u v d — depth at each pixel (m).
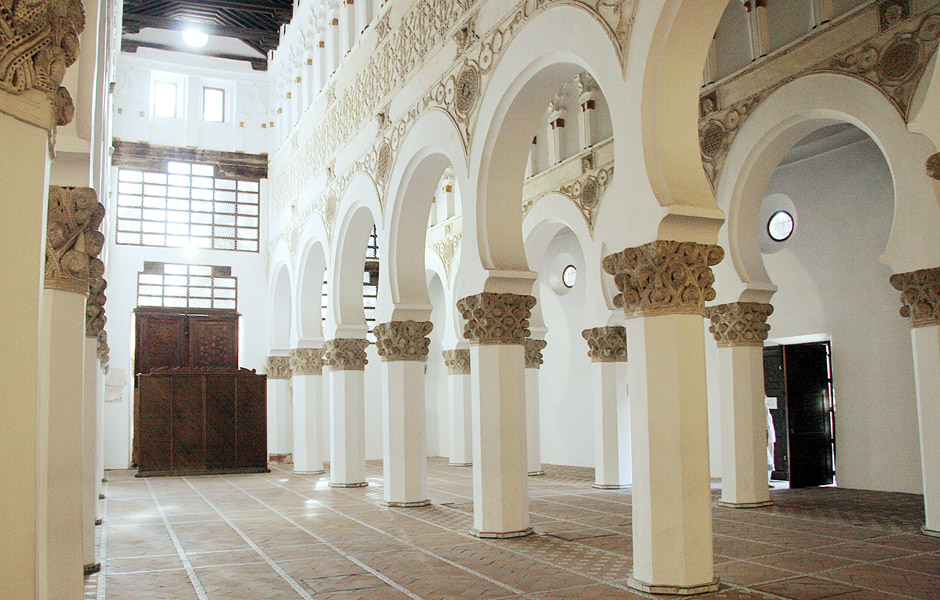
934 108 4.73
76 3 3.70
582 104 13.34
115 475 16.98
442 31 10.13
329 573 6.78
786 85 9.38
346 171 14.19
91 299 7.75
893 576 6.18
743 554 7.08
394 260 11.24
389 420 11.02
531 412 15.40
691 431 5.92
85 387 7.39
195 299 20.66
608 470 12.77
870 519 8.98
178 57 20.94
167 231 20.61
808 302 12.91
